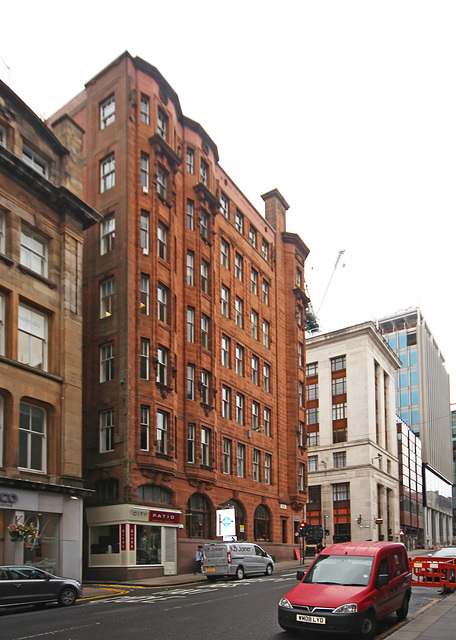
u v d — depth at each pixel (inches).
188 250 1617.9
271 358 2052.2
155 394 1349.7
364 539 2901.1
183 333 1551.4
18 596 749.3
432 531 4404.5
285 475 2031.3
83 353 1387.8
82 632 549.0
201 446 1533.0
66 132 1269.7
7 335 1039.0
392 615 625.9
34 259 1143.0
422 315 4837.6
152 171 1461.6
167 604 746.2
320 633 519.2
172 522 1360.7
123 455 1269.7
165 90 1562.5
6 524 965.2
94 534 1275.8
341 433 3120.1
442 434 5182.1
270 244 2174.0
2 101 1114.7
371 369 3179.1
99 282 1406.3
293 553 1969.7
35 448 1068.5
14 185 1099.3
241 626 568.7
